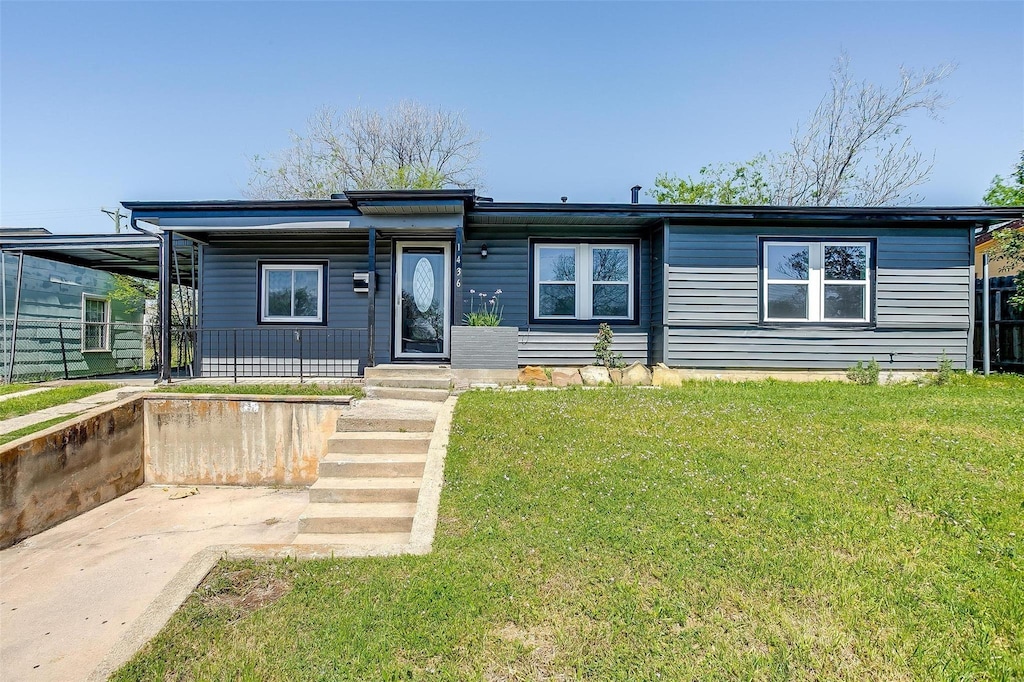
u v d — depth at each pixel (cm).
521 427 543
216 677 235
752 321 893
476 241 948
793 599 280
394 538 406
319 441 684
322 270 950
